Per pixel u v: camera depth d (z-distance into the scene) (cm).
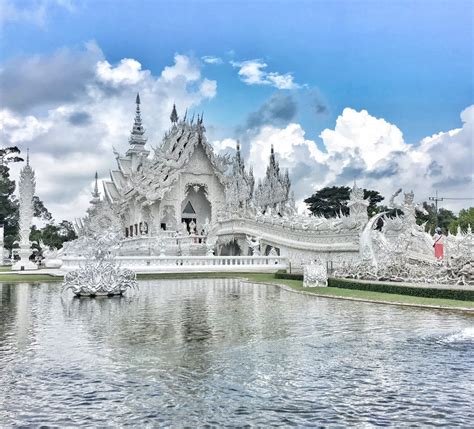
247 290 2823
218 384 903
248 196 7212
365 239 2997
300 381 922
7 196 10081
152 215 6794
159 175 6781
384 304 2027
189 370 991
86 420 743
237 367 1012
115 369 998
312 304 2058
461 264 2406
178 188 6956
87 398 833
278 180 8644
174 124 7000
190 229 6731
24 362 1058
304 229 4534
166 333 1377
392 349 1173
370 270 2862
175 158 6838
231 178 7038
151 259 4316
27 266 5328
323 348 1183
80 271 2538
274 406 796
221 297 2395
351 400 824
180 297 2405
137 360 1069
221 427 717
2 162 10069
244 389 876
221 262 4491
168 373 969
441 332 1377
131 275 2941
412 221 3275
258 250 5075
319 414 764
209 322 1573
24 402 816
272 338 1301
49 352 1149
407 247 2953
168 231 6250
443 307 1855
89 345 1223
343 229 4091
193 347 1193
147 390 870
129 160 8962
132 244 6519
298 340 1273
